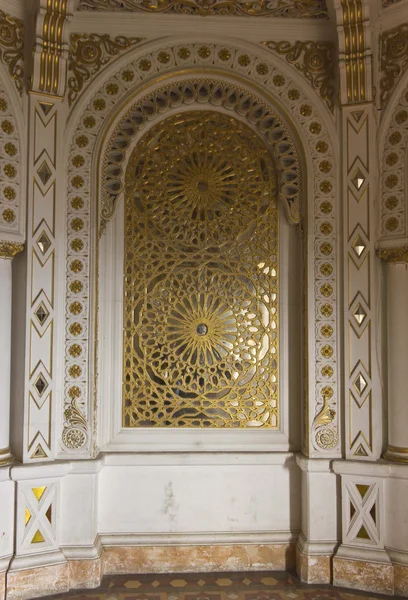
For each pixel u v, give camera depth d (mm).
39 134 4398
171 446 4621
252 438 4680
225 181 4766
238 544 4555
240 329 4758
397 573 4234
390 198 4441
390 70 4484
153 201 4742
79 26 4559
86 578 4277
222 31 4637
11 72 4332
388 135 4480
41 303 4363
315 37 4633
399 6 4414
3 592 4074
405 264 4406
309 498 4445
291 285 4754
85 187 4516
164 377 4703
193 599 4102
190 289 4742
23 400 4285
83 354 4457
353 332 4488
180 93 4668
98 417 4551
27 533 4215
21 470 4164
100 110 4559
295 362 4738
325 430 4488
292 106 4629
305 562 4379
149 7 4582
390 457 4371
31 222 4344
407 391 4352
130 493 4547
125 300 4703
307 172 4586
